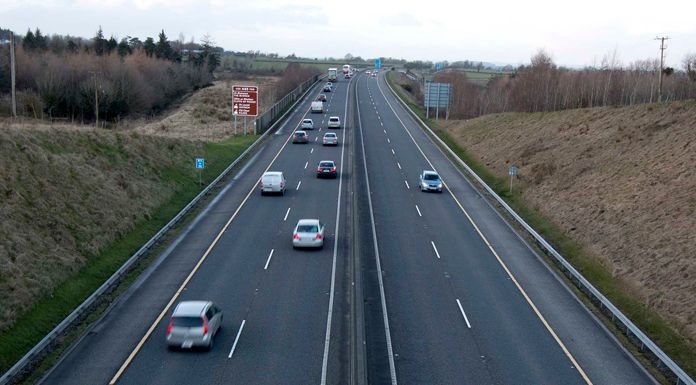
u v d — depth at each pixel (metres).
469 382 20.88
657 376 21.92
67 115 95.00
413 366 21.92
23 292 25.55
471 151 67.25
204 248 35.06
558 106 86.69
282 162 60.97
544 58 105.44
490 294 29.23
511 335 24.78
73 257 30.28
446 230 39.72
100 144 45.69
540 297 29.09
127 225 36.62
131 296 28.02
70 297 27.25
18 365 20.70
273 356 22.42
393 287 29.70
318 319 25.80
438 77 130.50
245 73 195.75
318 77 160.25
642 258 31.88
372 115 96.88
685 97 84.12
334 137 70.62
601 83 87.00
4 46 106.88
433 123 87.31
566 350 23.62
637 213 36.69
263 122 80.00
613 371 22.08
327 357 22.47
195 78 144.62
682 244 31.23
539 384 20.88
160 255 33.78
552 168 50.53
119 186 41.47
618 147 48.31
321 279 30.48
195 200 45.00
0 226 29.36
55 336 23.44
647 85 85.19
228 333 24.30
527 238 38.56
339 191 49.75
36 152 37.38
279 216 42.03
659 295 28.27
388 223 40.91
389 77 177.38
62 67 99.25
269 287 29.30
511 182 49.56
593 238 36.47
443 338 24.30
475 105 113.56
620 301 28.86
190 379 20.58
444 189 51.50
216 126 87.56
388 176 55.81
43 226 31.70
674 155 41.62
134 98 105.38
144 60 129.50
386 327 25.19
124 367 21.39
